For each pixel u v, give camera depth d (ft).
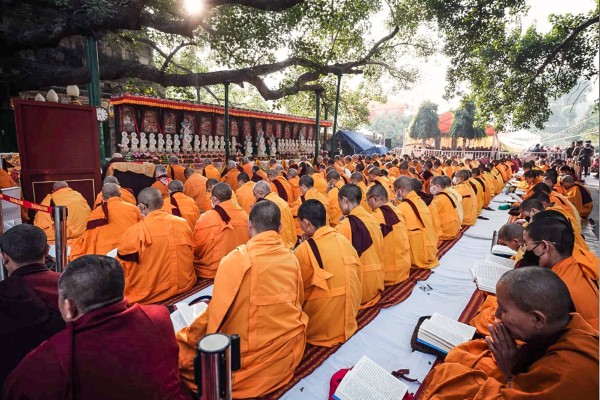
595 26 46.39
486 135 97.30
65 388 5.15
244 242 16.11
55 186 20.17
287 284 8.73
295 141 62.80
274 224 9.09
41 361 5.19
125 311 5.77
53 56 53.47
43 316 7.04
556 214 9.93
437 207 22.20
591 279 8.35
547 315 5.56
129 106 39.06
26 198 22.26
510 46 52.54
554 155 81.25
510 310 5.89
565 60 50.29
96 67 34.91
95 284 5.51
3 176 23.27
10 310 6.88
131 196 22.99
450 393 7.07
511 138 116.67
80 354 5.24
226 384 4.97
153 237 13.38
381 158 60.18
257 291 8.34
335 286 10.49
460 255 19.33
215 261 15.66
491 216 29.32
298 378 9.18
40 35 37.52
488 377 6.86
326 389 8.91
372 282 12.79
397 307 13.24
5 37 39.58
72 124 23.77
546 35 50.03
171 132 43.19
